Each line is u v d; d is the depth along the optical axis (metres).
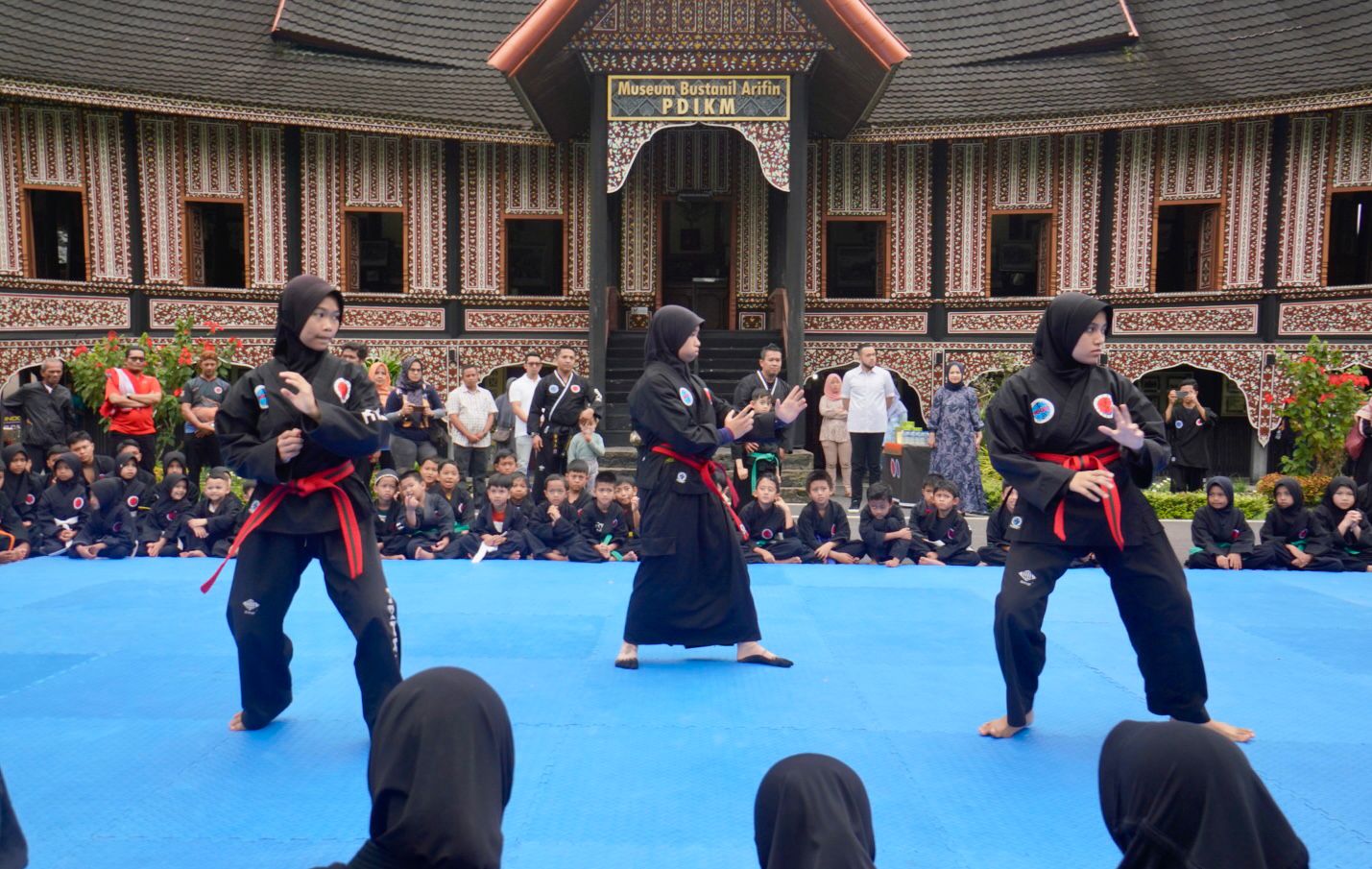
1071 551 4.56
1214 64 16.50
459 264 17.78
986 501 13.05
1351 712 5.05
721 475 6.51
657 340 5.64
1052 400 4.54
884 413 12.94
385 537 9.69
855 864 1.82
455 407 12.66
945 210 17.61
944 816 3.81
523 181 17.88
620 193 18.44
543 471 11.23
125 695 5.27
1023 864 3.43
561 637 6.50
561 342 17.83
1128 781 1.89
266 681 4.62
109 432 11.88
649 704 5.11
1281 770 4.28
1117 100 16.12
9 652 6.11
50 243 16.22
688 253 18.91
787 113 14.42
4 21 15.51
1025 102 16.58
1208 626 6.93
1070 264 17.30
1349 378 13.66
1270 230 16.28
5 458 9.95
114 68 15.66
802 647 6.28
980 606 7.50
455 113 16.80
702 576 5.70
